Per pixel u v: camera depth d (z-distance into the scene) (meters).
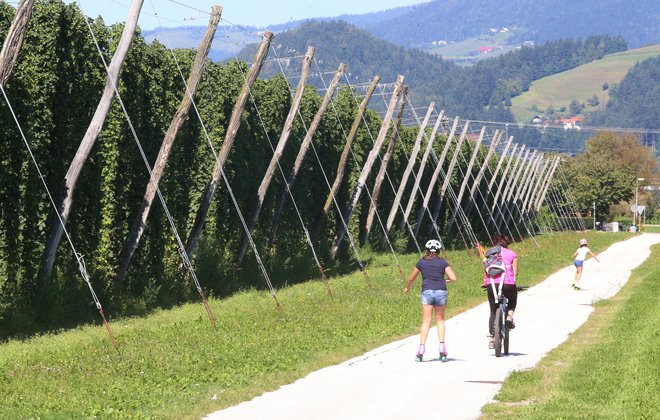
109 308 55.84
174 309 58.66
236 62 77.38
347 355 38.12
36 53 52.44
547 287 84.00
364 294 65.56
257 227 83.44
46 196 51.22
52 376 31.52
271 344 39.31
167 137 60.56
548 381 30.05
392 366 35.25
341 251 103.81
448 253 126.44
